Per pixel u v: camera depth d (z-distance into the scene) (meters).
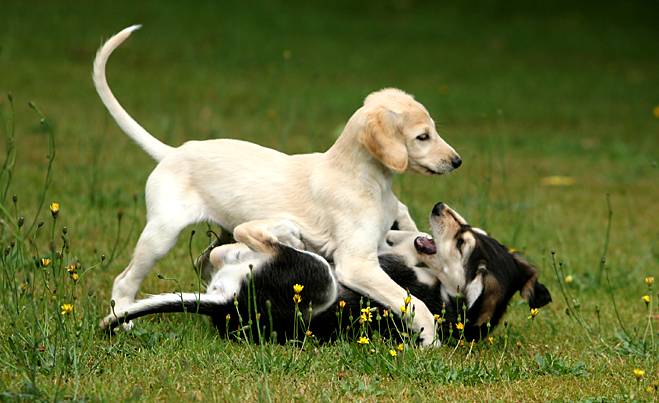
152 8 32.50
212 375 5.98
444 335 7.70
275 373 6.14
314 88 25.42
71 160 14.71
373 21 36.16
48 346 6.16
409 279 8.07
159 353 6.36
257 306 7.14
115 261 9.27
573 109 25.83
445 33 35.16
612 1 40.53
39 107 19.55
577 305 7.90
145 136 8.16
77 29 28.31
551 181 17.53
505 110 25.02
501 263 7.79
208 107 21.80
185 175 7.71
